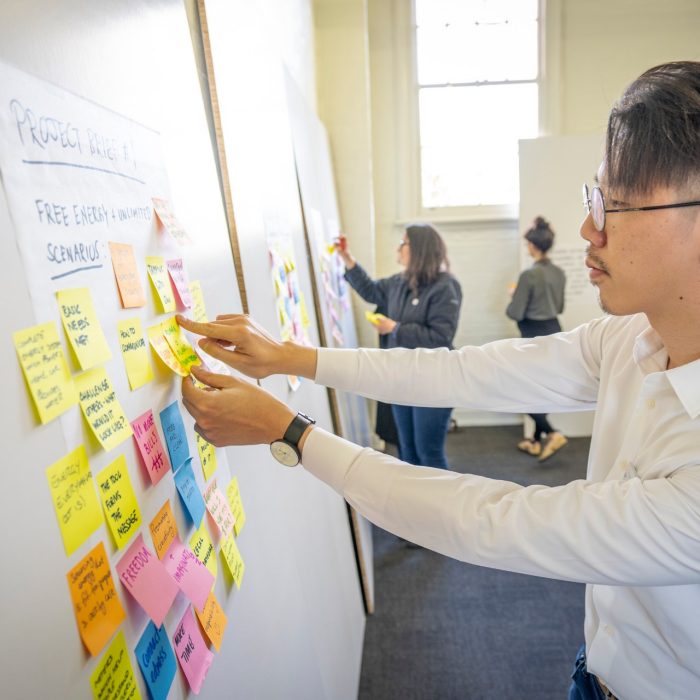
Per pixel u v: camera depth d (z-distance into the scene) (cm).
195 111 98
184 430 76
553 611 218
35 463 46
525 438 392
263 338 92
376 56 403
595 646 83
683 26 393
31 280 47
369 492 73
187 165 90
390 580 243
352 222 379
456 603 225
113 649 53
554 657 193
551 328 355
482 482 71
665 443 68
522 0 401
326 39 356
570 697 100
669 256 60
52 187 51
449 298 247
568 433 411
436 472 73
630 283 63
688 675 72
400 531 72
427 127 420
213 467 85
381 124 410
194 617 71
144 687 58
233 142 120
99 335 57
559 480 333
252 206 130
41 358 48
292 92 222
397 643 202
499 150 421
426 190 429
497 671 187
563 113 409
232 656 81
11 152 46
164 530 66
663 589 70
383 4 396
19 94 48
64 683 46
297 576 123
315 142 279
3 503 42
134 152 70
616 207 62
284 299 155
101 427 55
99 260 58
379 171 416
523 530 63
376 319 254
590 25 396
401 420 268
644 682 77
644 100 58
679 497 58
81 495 51
